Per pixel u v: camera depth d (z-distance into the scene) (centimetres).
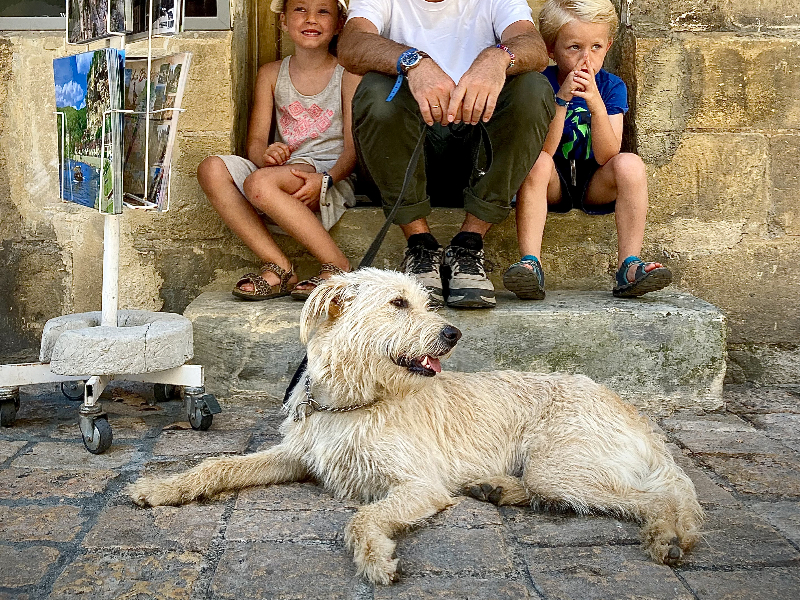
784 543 227
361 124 347
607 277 422
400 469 243
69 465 284
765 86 414
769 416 359
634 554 219
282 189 384
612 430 260
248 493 261
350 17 388
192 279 422
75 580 202
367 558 203
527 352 358
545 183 380
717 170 420
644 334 359
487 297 354
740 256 423
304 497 258
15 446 304
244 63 441
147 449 302
